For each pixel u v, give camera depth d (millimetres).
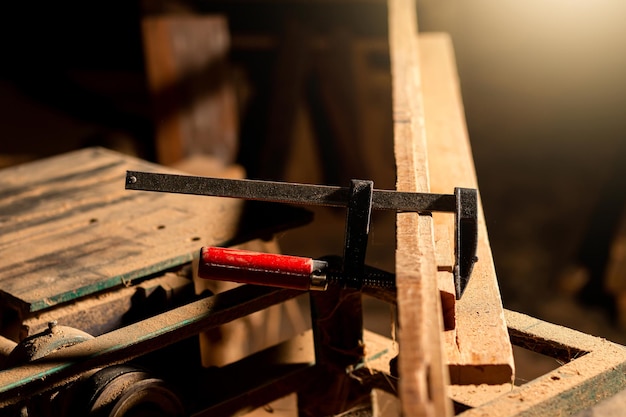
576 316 6305
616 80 7742
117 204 2812
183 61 5223
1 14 7062
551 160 7988
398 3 4465
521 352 5371
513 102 8016
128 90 7137
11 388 1745
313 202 1907
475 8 7820
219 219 2637
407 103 2840
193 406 2305
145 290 2293
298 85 7277
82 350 1852
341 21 7383
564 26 7734
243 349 2854
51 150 6727
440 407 1323
